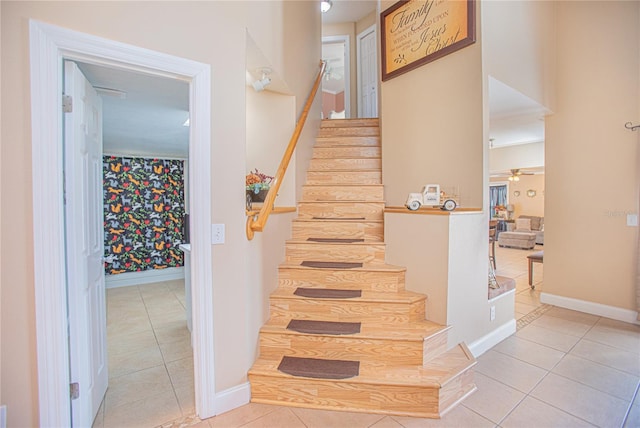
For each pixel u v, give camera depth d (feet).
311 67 11.84
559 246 11.84
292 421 5.75
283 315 7.58
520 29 9.55
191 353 8.44
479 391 6.55
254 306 6.74
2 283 4.15
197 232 5.66
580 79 11.10
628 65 10.14
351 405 6.07
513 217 35.12
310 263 8.59
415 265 7.86
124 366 7.75
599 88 10.73
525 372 7.25
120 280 15.51
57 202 4.44
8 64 4.08
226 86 6.01
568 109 11.41
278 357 6.91
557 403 6.15
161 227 16.57
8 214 4.14
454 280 7.27
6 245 4.15
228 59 6.06
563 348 8.44
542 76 10.77
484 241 8.11
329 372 6.25
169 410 6.07
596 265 10.96
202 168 5.64
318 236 9.68
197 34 5.65
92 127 6.06
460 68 8.34
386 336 6.63
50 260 4.38
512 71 9.18
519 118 12.57
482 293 8.16
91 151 5.95
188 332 9.81
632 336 9.17
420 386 5.86
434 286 7.41
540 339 9.00
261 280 7.18
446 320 7.16
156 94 7.41
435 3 8.87
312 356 6.84
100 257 6.43
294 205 10.14
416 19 9.40
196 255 5.68
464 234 7.49
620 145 10.34
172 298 13.47
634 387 6.66
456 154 8.45
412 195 8.26
